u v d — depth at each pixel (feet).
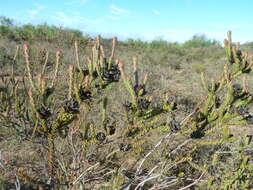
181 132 5.99
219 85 5.93
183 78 32.48
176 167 9.46
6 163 9.25
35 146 9.98
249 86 21.58
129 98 15.79
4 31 47.14
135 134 5.79
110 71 5.29
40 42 38.17
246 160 6.96
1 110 5.76
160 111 5.63
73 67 5.14
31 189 8.25
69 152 7.84
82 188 6.87
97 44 5.31
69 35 33.71
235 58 5.67
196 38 78.43
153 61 44.73
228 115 5.82
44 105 5.01
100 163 7.36
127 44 64.80
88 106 6.02
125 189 7.34
